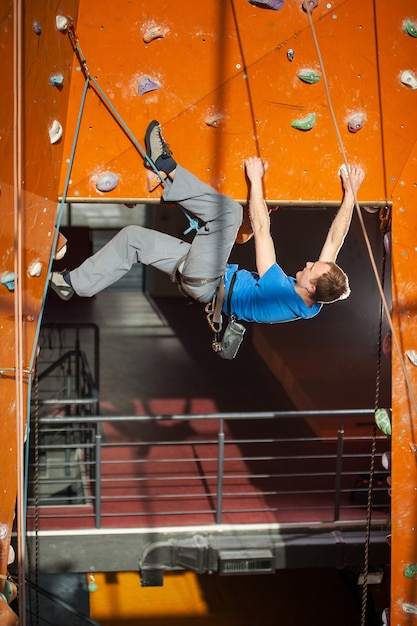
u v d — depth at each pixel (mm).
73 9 3889
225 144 4211
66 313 16328
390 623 4891
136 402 11609
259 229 4227
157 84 4078
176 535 7809
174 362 13570
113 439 10156
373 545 7879
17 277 3686
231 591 9953
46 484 9062
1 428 4047
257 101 4172
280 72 4156
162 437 10281
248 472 9266
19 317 3734
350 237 13961
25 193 3812
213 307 4254
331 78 4195
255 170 4223
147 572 7758
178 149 4184
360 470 9422
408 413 4660
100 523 7770
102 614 9289
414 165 4379
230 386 12492
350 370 12180
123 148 4125
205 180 4246
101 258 4176
